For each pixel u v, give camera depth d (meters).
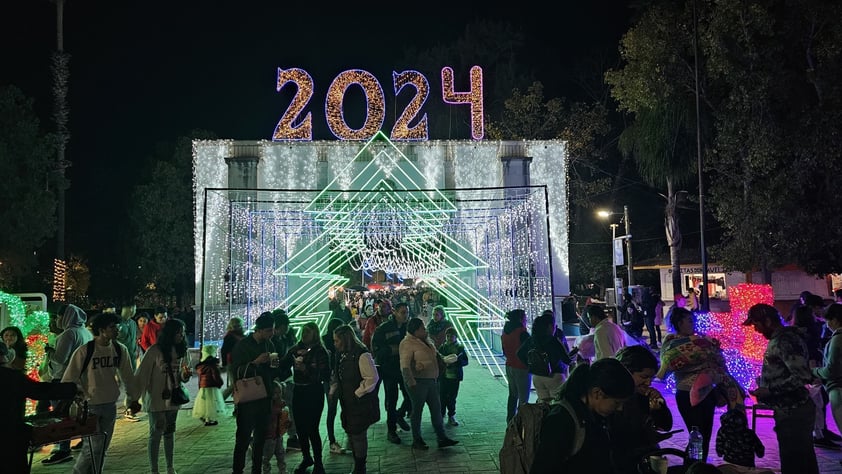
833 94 15.25
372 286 32.16
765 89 15.98
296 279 18.30
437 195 17.94
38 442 4.77
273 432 6.21
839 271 16.83
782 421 4.83
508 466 3.15
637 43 19.59
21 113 24.80
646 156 20.92
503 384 11.81
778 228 16.53
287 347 8.22
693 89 19.31
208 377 8.93
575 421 2.79
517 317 7.66
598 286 31.27
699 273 29.25
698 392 5.15
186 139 29.47
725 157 17.48
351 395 6.07
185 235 28.91
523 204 16.31
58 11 26.84
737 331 9.34
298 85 18.08
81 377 5.93
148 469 6.79
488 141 18.27
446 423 8.57
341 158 17.88
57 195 26.47
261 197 17.28
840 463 6.09
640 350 3.70
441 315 10.16
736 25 16.53
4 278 23.78
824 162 15.43
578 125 28.00
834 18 15.24
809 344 7.02
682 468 3.29
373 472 6.43
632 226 32.53
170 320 6.47
